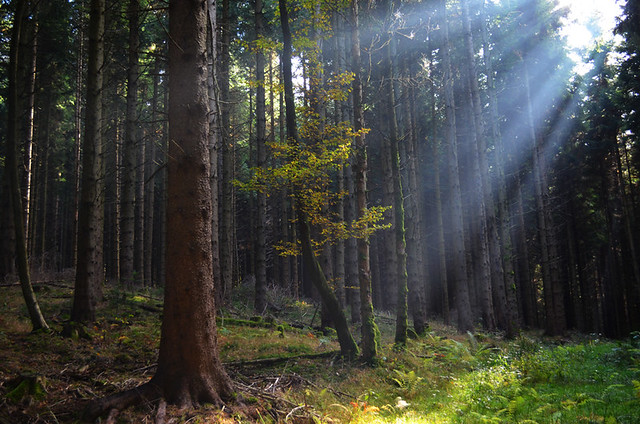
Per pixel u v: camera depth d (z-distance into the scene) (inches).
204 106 257.8
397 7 504.1
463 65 1013.8
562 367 376.5
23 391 222.7
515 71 1051.9
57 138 1141.1
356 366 381.4
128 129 699.4
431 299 1283.2
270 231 1460.4
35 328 365.4
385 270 1305.4
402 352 426.6
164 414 209.6
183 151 248.5
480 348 502.0
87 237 403.9
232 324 529.3
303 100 470.0
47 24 726.5
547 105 1096.2
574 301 1266.0
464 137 1091.9
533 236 1314.0
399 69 775.1
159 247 1331.2
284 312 754.2
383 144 801.6
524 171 1126.4
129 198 697.6
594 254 1421.0
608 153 1234.0
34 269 727.7
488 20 989.2
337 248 689.0
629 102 971.3
